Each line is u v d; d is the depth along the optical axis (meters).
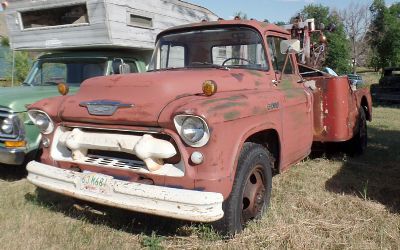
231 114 3.28
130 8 6.30
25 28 7.05
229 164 3.28
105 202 3.35
